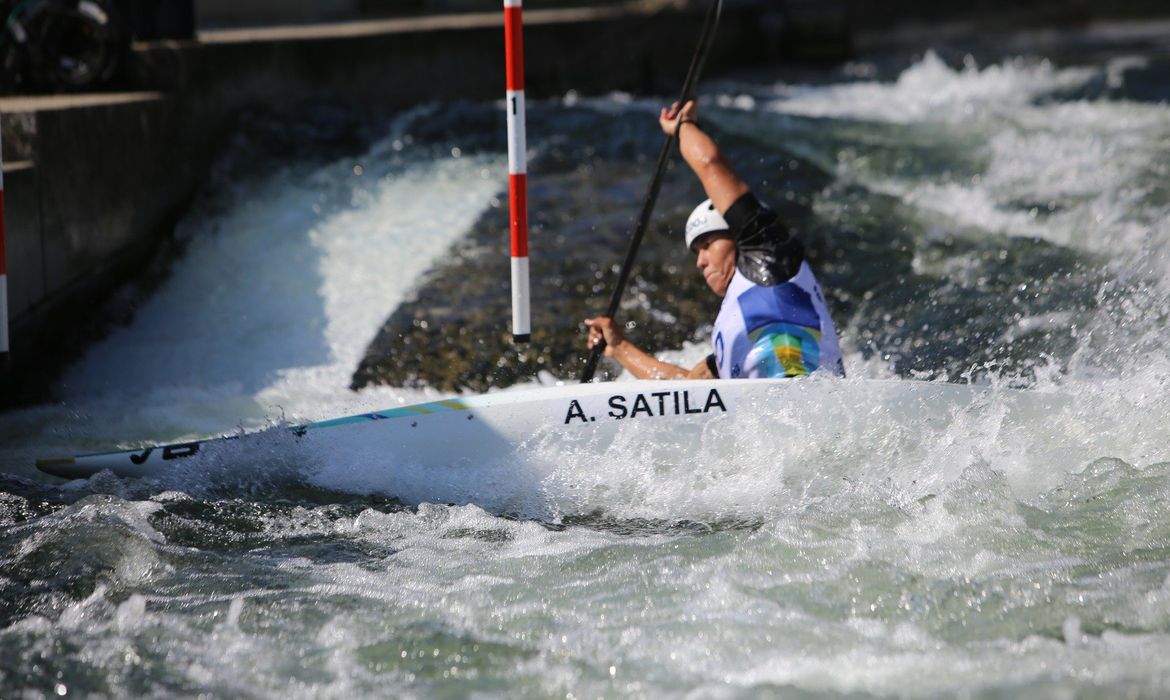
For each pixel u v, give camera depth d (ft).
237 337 73.41
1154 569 40.68
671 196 91.91
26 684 35.83
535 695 35.09
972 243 83.97
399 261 82.33
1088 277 75.31
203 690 35.63
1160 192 89.86
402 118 110.22
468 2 190.39
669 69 159.94
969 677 34.68
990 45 202.90
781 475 49.75
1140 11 253.03
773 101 140.26
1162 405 52.29
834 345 53.26
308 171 96.68
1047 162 99.91
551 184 94.58
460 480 51.31
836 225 87.56
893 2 240.32
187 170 89.51
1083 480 48.01
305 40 106.93
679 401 51.13
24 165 65.26
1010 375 63.72
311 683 35.99
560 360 70.54
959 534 44.06
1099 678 34.09
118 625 39.68
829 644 37.01
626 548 45.11
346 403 64.85
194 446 52.85
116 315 74.84
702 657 36.68
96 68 86.02
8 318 61.82
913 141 108.17
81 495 50.98
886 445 50.11
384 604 41.11
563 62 141.28
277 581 43.11
